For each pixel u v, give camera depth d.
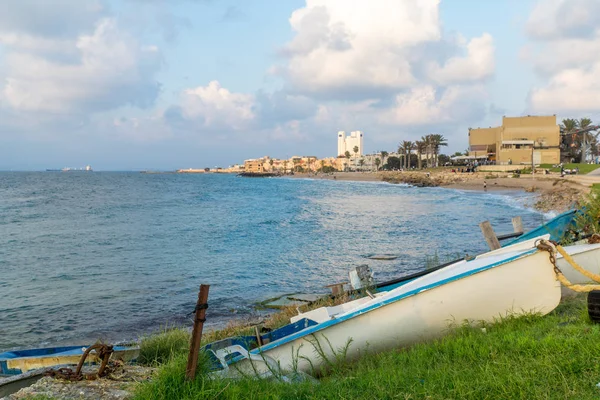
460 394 4.76
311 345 7.54
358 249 25.73
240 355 7.04
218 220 42.47
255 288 17.84
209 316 14.44
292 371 6.84
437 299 7.72
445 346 6.61
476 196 68.38
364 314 7.60
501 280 7.68
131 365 7.05
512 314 7.68
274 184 143.50
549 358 5.26
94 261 23.48
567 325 6.63
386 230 33.53
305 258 23.58
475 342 6.41
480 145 117.19
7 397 5.37
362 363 7.16
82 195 83.75
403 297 7.62
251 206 59.38
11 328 13.47
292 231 34.03
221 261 23.22
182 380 5.38
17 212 51.19
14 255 25.23
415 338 7.73
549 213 40.03
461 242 27.11
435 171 138.75
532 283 7.64
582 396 4.41
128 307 15.53
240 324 12.62
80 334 12.94
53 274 20.58
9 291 17.67
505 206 51.16
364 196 77.31
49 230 35.72
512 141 104.50
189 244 28.64
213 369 5.99
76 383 5.73
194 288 18.02
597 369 4.84
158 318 14.34
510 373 5.04
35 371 6.18
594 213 14.55
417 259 22.09
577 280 9.94
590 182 51.06
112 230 35.53
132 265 22.45
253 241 29.56
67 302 16.16
